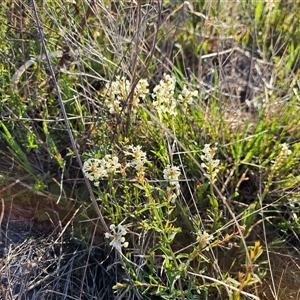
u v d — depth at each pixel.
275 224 0.38
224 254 0.36
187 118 0.39
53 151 0.39
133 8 0.43
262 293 0.35
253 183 0.40
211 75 0.49
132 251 0.36
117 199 0.36
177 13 0.49
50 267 0.36
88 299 0.34
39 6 0.42
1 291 0.34
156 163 0.38
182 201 0.38
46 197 0.39
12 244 0.36
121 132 0.38
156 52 0.47
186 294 0.30
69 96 0.42
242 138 0.41
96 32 0.42
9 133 0.38
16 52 0.44
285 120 0.42
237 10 0.52
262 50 0.52
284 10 0.53
